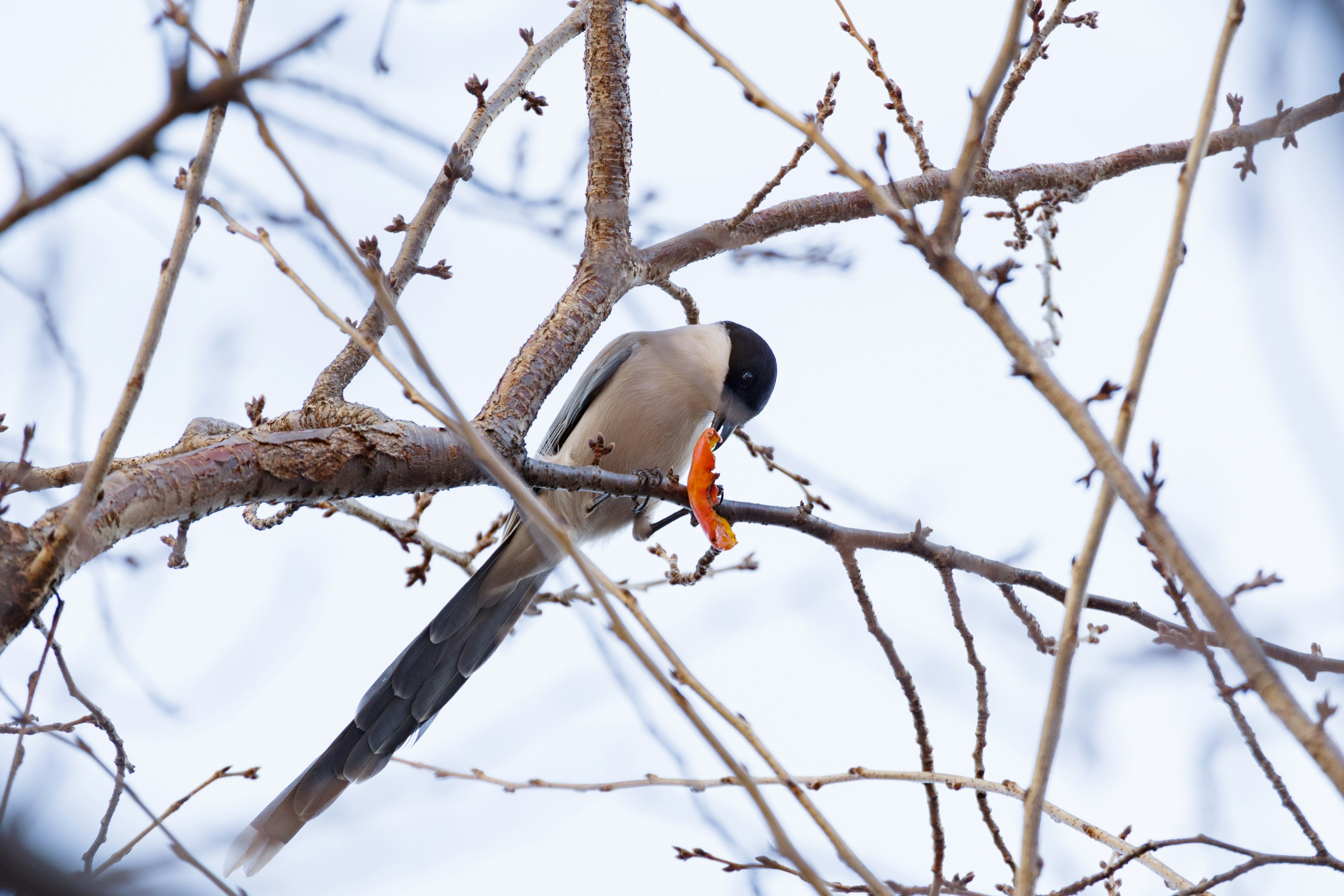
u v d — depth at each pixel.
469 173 6.45
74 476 5.22
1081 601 3.58
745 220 7.52
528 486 6.54
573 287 7.47
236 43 3.62
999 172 8.01
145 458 6.09
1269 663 3.13
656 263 7.85
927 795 5.54
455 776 5.82
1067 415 3.33
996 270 3.48
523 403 6.63
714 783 5.87
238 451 4.95
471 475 5.91
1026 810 3.62
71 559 4.04
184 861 3.78
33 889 3.22
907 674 5.50
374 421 5.63
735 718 3.70
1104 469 3.31
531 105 6.89
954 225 3.41
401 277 6.20
